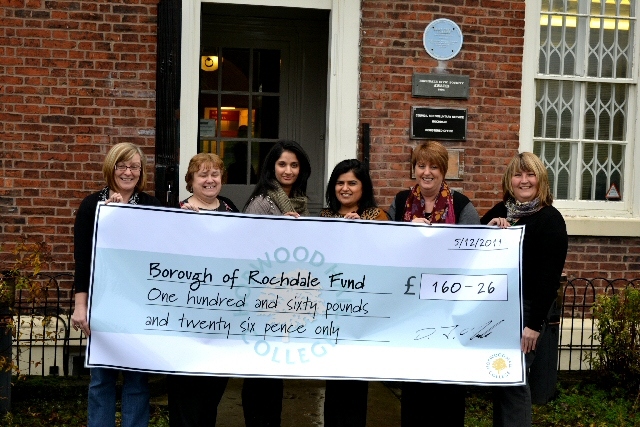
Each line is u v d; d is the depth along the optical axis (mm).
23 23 6711
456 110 7273
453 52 7250
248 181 8305
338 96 7152
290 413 5898
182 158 7008
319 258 4559
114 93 6836
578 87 7691
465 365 4578
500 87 7348
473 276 4609
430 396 4684
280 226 4543
